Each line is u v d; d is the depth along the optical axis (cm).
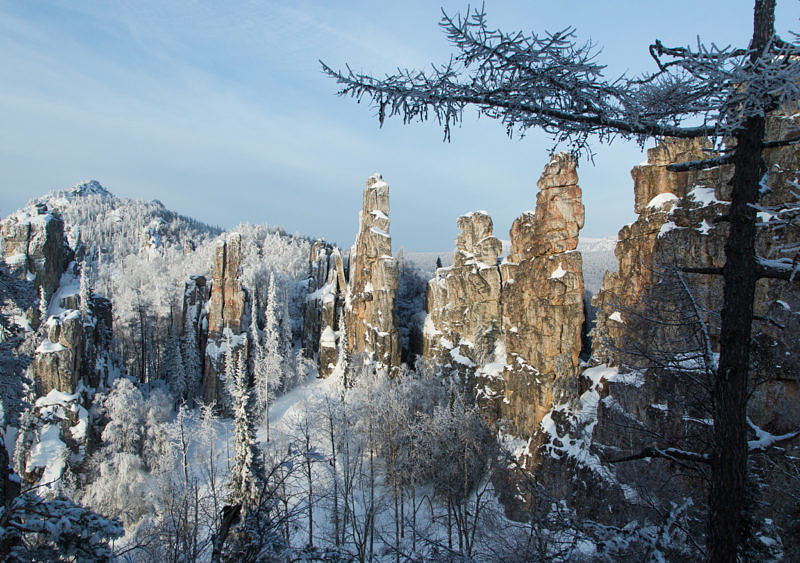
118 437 6366
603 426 3044
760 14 621
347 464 4406
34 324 7188
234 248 8862
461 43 575
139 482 5544
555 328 4597
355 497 4788
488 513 3162
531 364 4822
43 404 6341
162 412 7281
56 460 5959
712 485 714
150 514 5147
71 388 6594
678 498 1313
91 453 6359
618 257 3712
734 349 675
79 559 951
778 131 2136
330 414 4812
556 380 4031
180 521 2628
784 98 540
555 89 625
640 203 3550
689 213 2995
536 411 4694
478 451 3962
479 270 6625
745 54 600
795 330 1491
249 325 9206
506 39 567
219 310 8731
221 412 8156
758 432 753
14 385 2005
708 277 2605
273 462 3106
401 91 600
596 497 2862
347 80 601
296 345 10531
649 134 682
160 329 10412
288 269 13138
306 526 3722
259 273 10831
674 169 737
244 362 8488
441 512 4250
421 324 8494
